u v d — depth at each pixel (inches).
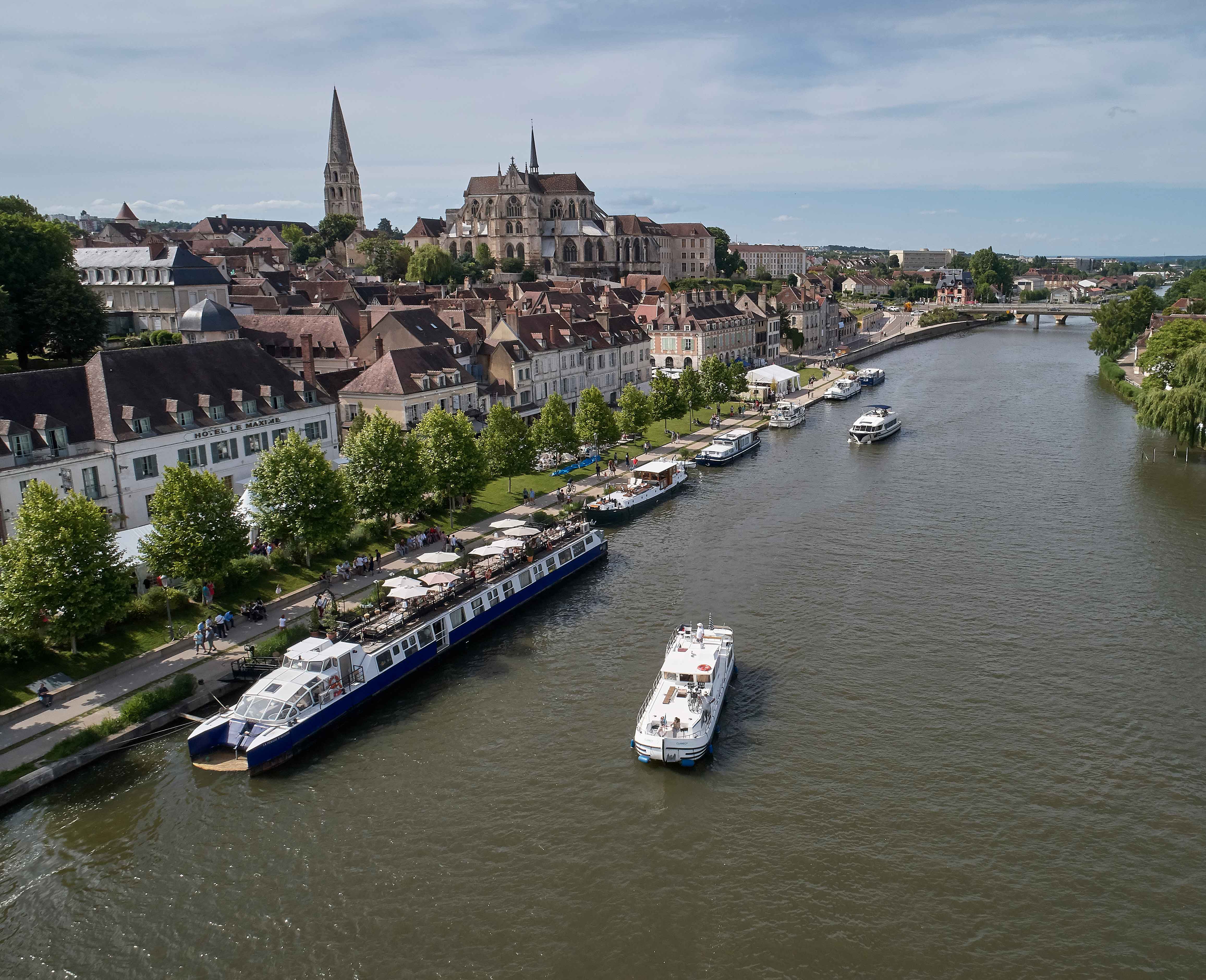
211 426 3265.3
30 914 1582.2
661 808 1843.0
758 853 1707.7
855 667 2410.2
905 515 3730.3
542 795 1895.9
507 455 3880.4
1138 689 2273.6
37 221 4633.4
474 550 3048.7
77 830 1786.4
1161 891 1603.1
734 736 2095.2
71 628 2164.1
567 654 2546.8
